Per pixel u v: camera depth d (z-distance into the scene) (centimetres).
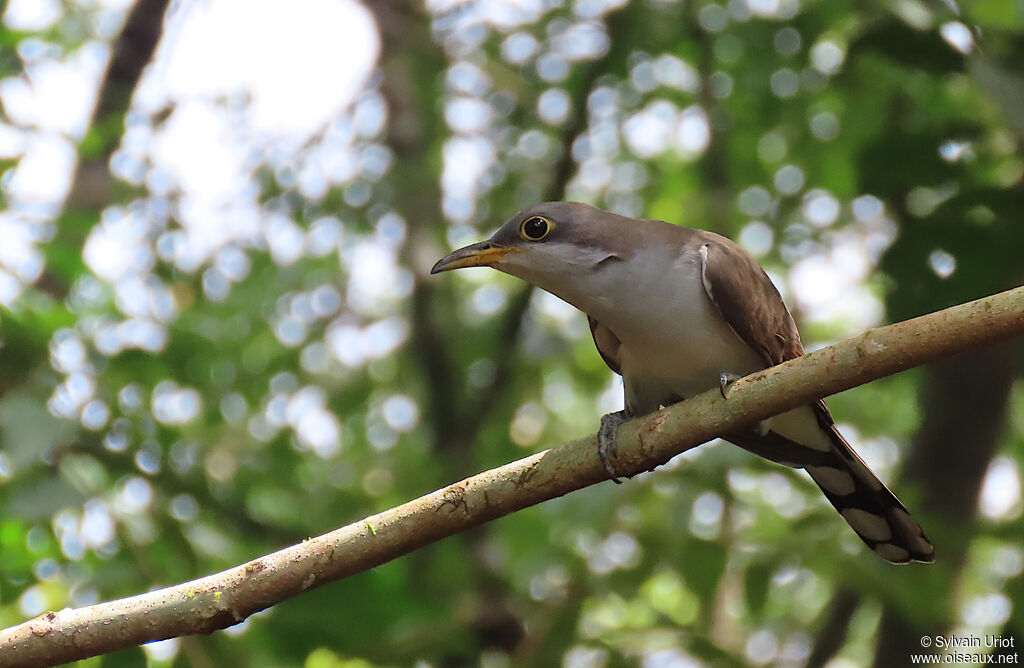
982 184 984
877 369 553
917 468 1182
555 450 599
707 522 1101
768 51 1397
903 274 975
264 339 1527
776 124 1435
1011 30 1013
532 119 1547
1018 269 952
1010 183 1023
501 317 1534
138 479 992
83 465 973
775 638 1384
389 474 1498
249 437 1399
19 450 838
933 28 947
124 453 989
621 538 1088
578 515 1019
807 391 568
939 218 958
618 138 1520
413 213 1468
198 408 1285
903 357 547
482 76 1541
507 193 1560
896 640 1138
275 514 1220
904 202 1071
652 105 1496
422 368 1360
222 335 1390
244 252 1505
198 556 989
